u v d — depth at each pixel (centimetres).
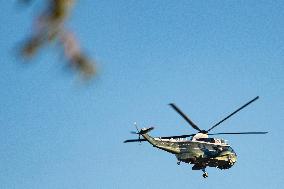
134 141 10962
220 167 12262
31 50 925
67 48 979
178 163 11700
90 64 984
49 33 959
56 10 969
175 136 11544
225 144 12312
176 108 9806
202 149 11762
